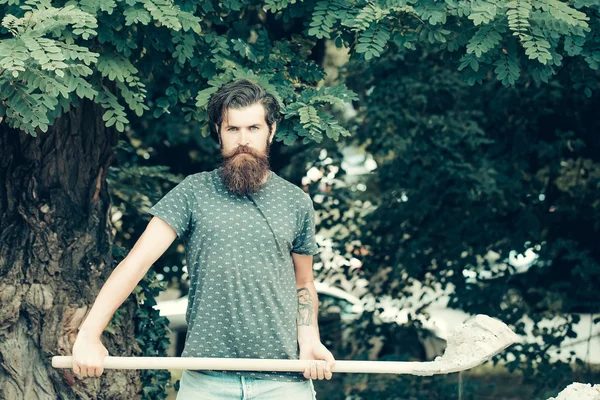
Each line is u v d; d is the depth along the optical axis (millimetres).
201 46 5449
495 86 8625
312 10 5438
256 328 3977
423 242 8875
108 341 5633
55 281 5355
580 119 8453
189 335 4016
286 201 4117
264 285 3990
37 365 5273
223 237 3984
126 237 7688
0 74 4441
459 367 4090
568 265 8656
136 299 5914
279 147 9148
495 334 4113
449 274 8906
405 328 9156
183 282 8750
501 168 8641
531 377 8664
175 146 9211
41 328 5301
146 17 4766
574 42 5238
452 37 5344
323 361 4020
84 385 5320
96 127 5539
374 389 8984
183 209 4055
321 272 9219
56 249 5363
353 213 9180
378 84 8922
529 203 8773
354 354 9281
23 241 5328
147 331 6035
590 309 8656
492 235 8703
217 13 5645
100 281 5539
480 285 8789
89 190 5559
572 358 8695
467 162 8711
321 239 9180
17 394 5230
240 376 4016
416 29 5293
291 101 5359
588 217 8641
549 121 8570
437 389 8891
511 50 5266
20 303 5262
